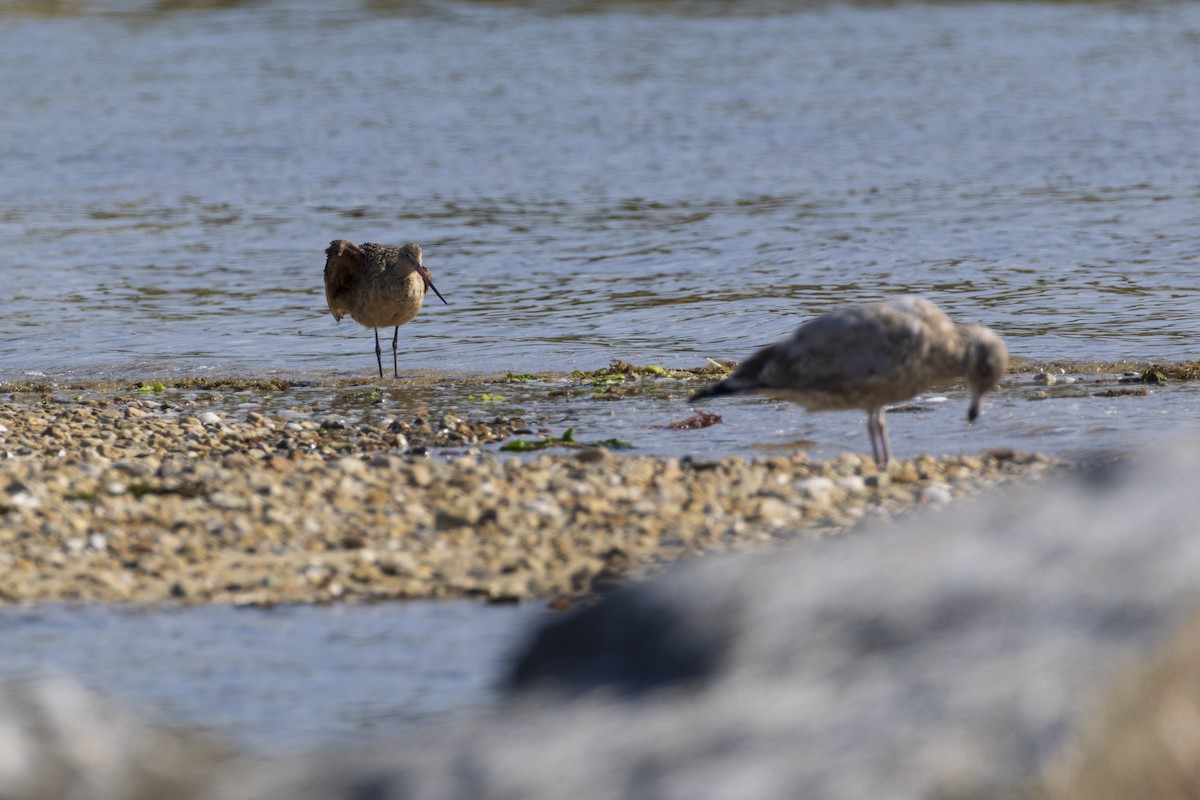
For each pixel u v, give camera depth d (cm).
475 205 3791
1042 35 6762
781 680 517
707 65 6100
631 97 5409
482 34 7069
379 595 1051
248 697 858
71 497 1310
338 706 841
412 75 6038
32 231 3566
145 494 1335
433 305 2775
